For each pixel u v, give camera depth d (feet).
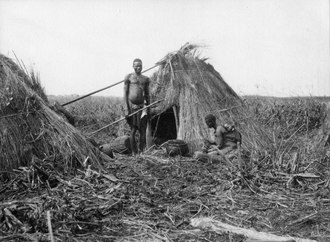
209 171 23.61
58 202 16.76
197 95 32.60
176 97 32.86
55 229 14.51
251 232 15.19
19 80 23.35
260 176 21.65
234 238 14.76
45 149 22.16
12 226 14.39
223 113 32.68
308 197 19.45
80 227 14.80
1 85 22.35
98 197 18.24
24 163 21.17
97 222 15.61
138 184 20.72
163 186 20.84
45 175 20.03
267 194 19.85
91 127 44.27
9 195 18.51
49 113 23.65
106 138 39.42
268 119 45.09
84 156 22.94
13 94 22.43
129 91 31.12
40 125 22.75
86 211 16.30
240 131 32.04
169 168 23.70
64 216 15.26
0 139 20.65
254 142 31.60
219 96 33.78
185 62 34.35
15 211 15.11
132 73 31.42
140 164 24.64
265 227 16.19
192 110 31.94
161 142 37.01
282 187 20.81
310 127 43.45
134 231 15.21
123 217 16.51
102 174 21.17
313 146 30.55
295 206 18.34
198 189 20.44
